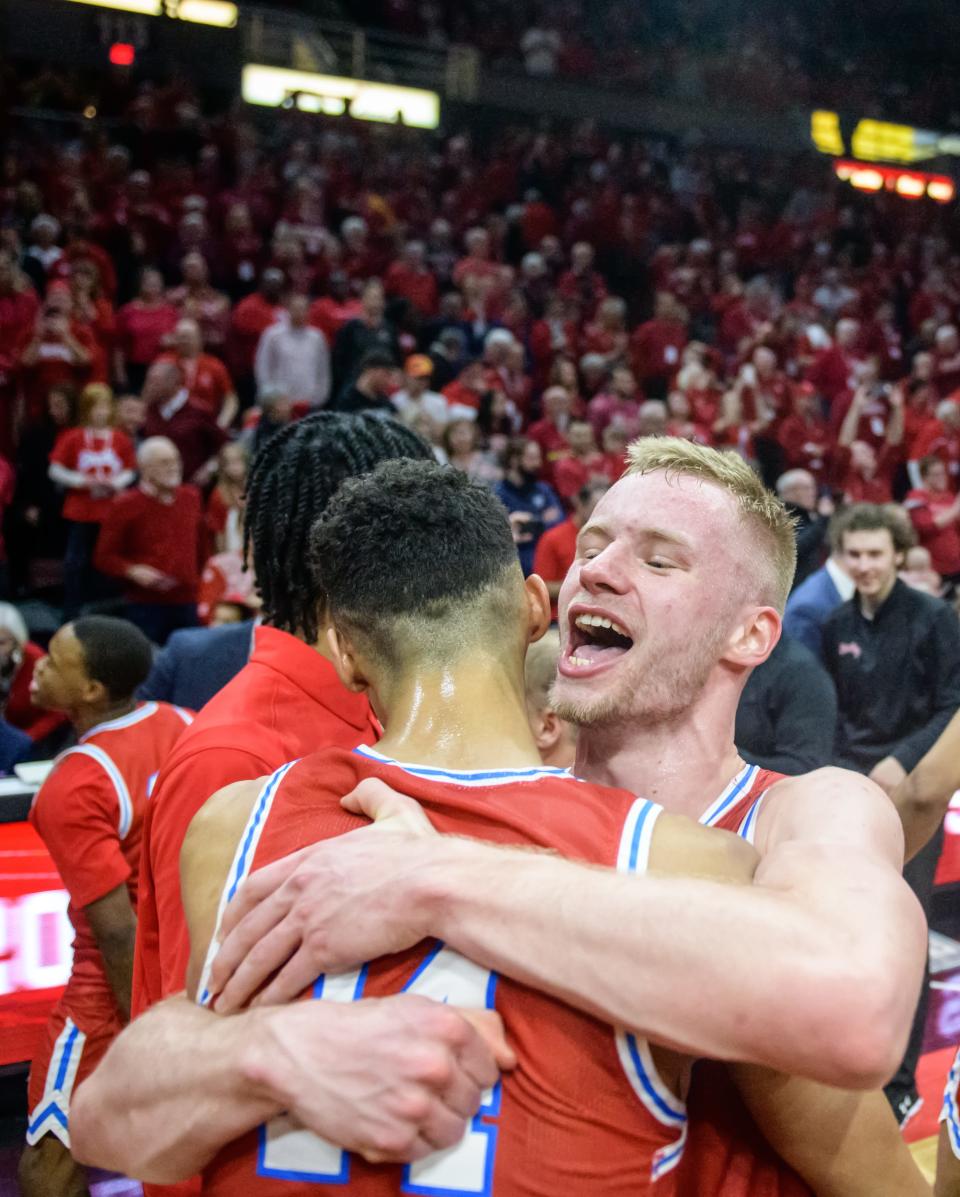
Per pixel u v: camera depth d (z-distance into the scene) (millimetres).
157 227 9531
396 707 924
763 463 8414
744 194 14211
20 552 6660
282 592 1356
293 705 1273
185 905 925
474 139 14289
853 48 16938
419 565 922
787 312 10820
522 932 765
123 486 5992
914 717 3373
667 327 9633
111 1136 855
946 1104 1796
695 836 856
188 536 5559
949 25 17047
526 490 6543
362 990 805
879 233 14375
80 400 6012
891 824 895
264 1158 800
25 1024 2783
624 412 8594
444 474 979
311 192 10492
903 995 731
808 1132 899
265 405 5949
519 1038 778
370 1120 744
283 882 846
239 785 970
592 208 12164
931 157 16000
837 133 15805
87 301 7777
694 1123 957
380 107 13859
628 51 15156
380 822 848
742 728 2736
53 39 12391
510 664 943
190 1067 808
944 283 12742
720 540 1047
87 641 2277
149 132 10875
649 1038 745
